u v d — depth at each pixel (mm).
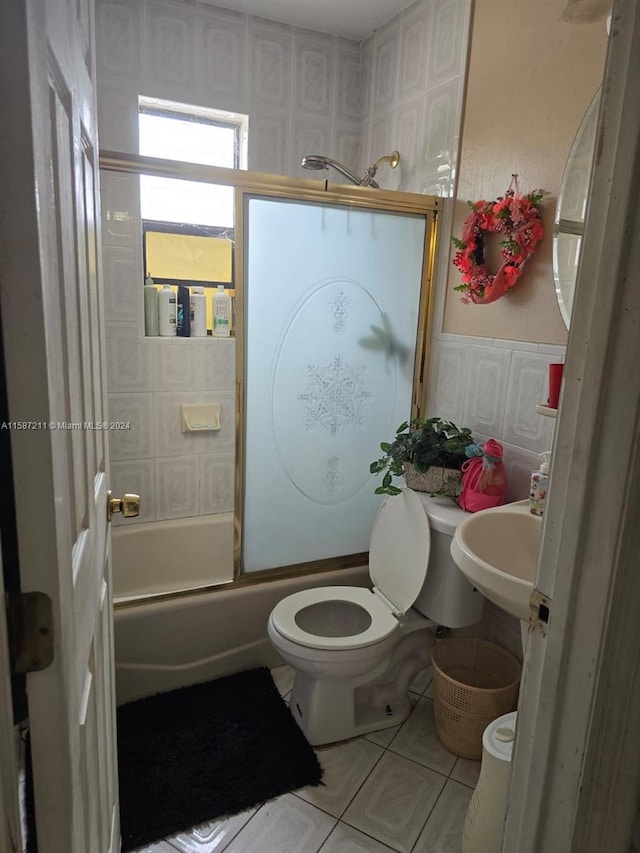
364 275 2131
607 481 641
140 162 1781
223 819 1544
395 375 2275
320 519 2270
